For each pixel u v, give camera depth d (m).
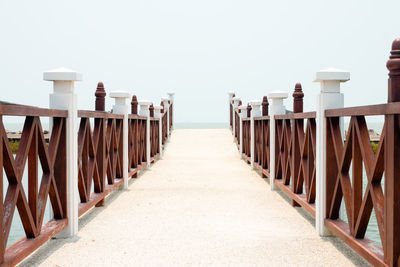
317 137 3.11
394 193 1.82
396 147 1.80
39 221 2.55
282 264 2.47
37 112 2.36
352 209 2.47
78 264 2.48
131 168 6.21
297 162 4.11
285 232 3.20
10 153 2.02
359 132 2.28
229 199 4.56
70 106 3.01
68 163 3.05
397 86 1.84
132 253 2.68
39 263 2.50
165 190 5.15
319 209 3.09
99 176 4.08
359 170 2.41
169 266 2.44
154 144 8.60
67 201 3.05
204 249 2.76
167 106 12.38
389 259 1.90
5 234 2.02
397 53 1.86
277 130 5.19
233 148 10.74
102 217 3.71
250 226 3.38
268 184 5.61
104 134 4.17
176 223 3.48
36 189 2.47
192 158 9.12
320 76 2.96
